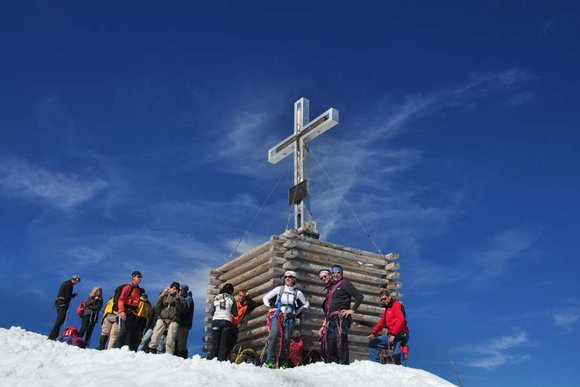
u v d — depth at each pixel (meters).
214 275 15.12
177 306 11.92
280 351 10.65
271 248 13.10
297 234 13.47
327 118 14.88
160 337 11.95
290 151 16.41
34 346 10.05
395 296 13.91
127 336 12.55
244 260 14.34
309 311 12.67
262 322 12.83
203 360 8.61
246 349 12.46
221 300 11.66
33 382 8.03
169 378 7.54
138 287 12.58
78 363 8.95
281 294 11.17
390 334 11.48
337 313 10.91
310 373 9.10
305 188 14.94
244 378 7.89
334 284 11.29
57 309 13.55
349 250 13.87
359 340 13.05
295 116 16.44
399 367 10.08
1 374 8.41
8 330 11.18
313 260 13.31
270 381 7.96
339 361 10.61
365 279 13.74
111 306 12.41
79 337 13.05
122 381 7.49
